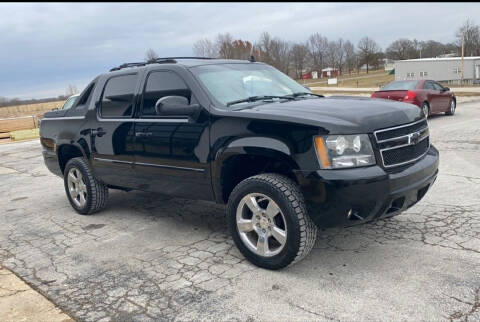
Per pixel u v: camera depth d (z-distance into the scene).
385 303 3.16
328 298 3.29
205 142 4.14
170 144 4.46
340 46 92.56
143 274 3.97
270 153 3.64
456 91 34.94
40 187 8.57
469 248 3.99
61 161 6.36
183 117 4.39
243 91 4.50
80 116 5.76
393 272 3.63
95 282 3.87
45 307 3.47
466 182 6.27
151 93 4.78
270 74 5.13
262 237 3.81
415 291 3.29
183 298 3.47
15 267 4.35
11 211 6.71
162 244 4.70
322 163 3.42
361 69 106.38
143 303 3.45
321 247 4.26
